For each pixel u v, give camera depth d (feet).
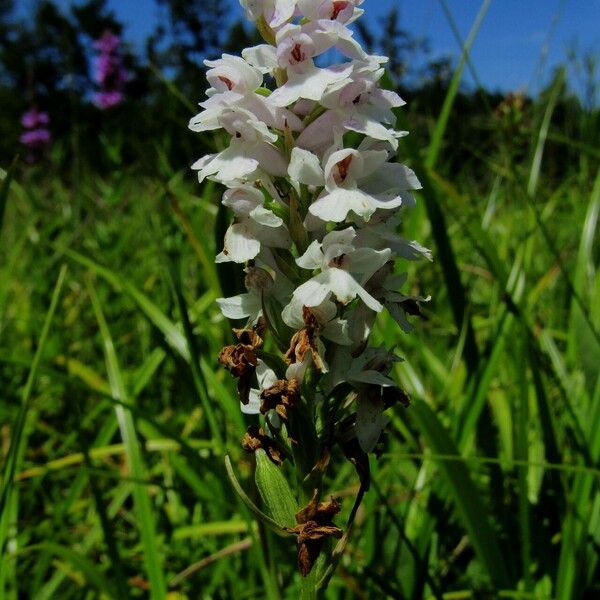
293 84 0.34
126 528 0.67
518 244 0.70
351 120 0.34
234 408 0.54
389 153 0.36
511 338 0.58
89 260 0.63
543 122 0.70
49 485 0.71
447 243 0.55
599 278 0.60
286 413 0.33
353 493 0.61
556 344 0.80
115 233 1.10
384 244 0.36
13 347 0.91
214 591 0.55
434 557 0.53
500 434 0.62
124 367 0.92
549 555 0.49
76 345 0.92
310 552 0.33
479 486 0.59
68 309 1.02
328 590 0.52
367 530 0.52
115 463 0.76
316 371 0.34
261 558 0.47
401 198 0.34
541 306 0.85
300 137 0.35
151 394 0.84
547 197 1.07
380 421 0.35
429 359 0.69
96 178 1.34
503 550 0.54
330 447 0.34
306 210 0.35
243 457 0.63
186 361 0.57
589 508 0.51
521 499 0.47
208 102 0.36
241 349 0.35
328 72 0.34
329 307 0.33
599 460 0.49
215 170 0.35
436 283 0.95
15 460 0.46
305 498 0.35
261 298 0.34
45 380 0.83
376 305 0.33
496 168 0.83
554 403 0.66
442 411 0.64
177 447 0.63
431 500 0.50
